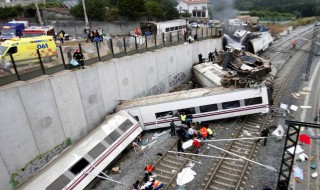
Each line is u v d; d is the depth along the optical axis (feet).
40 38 60.54
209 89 66.74
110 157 49.90
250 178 44.24
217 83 73.92
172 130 59.11
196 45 101.60
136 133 57.31
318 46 141.28
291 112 66.54
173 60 88.99
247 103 62.13
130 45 72.43
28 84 44.24
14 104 42.22
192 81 95.14
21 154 44.09
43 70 50.57
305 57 119.85
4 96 40.63
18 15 144.56
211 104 61.62
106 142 51.21
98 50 62.85
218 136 58.29
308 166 45.62
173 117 61.72
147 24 122.31
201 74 83.92
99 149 49.34
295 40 159.12
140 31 113.29
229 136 57.98
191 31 102.32
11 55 44.57
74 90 53.83
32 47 58.49
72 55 57.26
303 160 46.88
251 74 66.64
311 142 52.42
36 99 45.85
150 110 61.26
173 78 91.04
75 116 54.80
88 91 57.47
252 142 54.65
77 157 46.14
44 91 47.19
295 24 245.04
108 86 63.36
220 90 64.49
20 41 56.29
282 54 125.59
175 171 47.47
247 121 64.18
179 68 93.61
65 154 46.50
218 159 49.85
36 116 46.19
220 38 119.44
